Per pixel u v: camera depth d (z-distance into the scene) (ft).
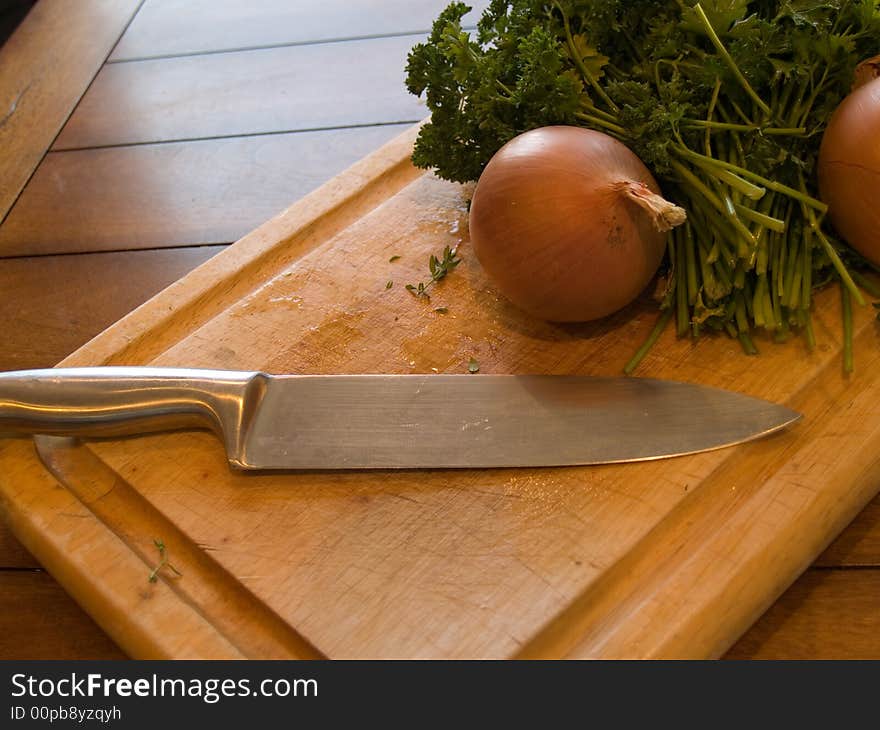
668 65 2.88
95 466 2.75
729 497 2.53
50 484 2.70
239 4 4.84
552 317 2.76
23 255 3.69
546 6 2.97
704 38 2.80
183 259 3.59
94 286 3.53
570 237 2.52
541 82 2.72
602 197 2.50
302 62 4.41
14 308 3.49
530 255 2.57
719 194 2.65
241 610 2.43
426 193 3.39
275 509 2.54
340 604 2.35
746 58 2.68
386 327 2.98
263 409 2.69
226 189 3.85
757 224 2.64
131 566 2.50
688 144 2.79
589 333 2.89
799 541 2.43
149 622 2.38
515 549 2.40
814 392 2.71
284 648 2.34
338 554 2.44
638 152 2.74
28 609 2.64
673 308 2.88
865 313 2.83
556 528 2.43
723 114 2.78
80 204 3.88
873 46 2.87
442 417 2.66
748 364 2.75
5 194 3.97
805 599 2.49
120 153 4.09
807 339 2.76
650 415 2.62
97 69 4.53
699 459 2.54
